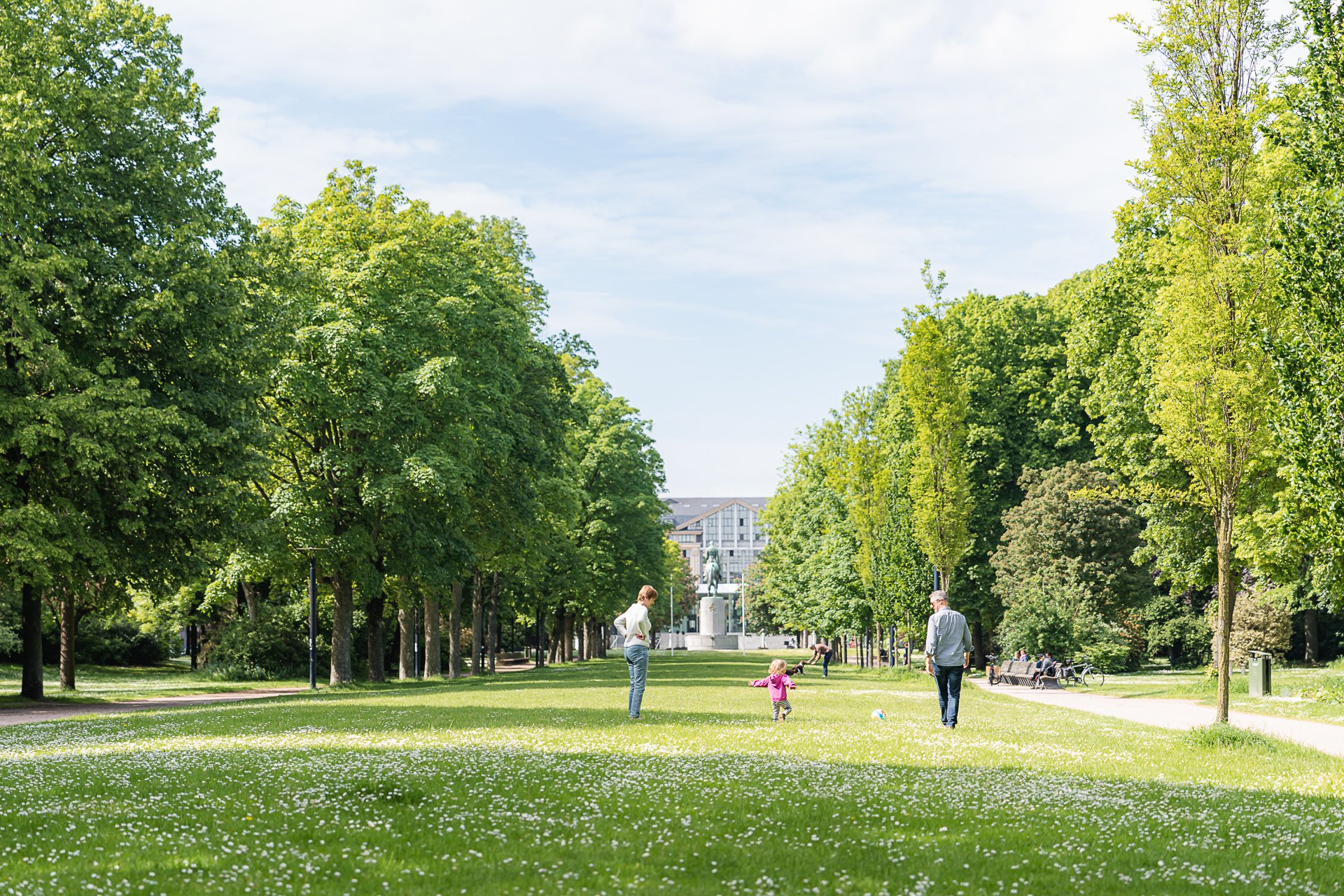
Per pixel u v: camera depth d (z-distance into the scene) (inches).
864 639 2711.6
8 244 1095.6
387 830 320.2
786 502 3538.4
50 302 1157.1
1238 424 777.6
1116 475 1731.1
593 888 254.4
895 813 357.7
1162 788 445.4
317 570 1742.1
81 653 2719.0
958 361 2524.6
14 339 1077.8
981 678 2126.0
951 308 2586.1
